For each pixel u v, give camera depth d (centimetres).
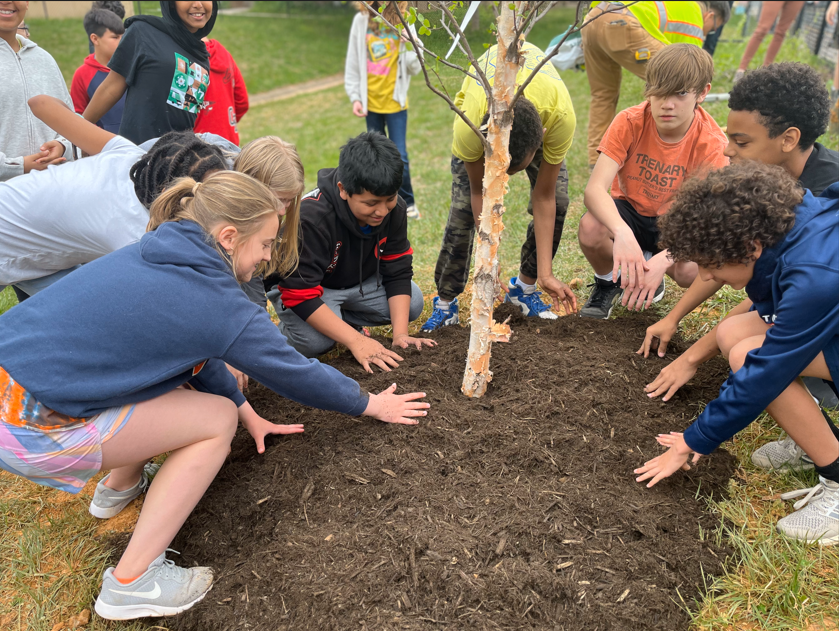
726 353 228
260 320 182
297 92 1752
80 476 178
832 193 186
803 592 184
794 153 249
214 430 190
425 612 179
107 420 173
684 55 271
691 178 194
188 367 180
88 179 223
